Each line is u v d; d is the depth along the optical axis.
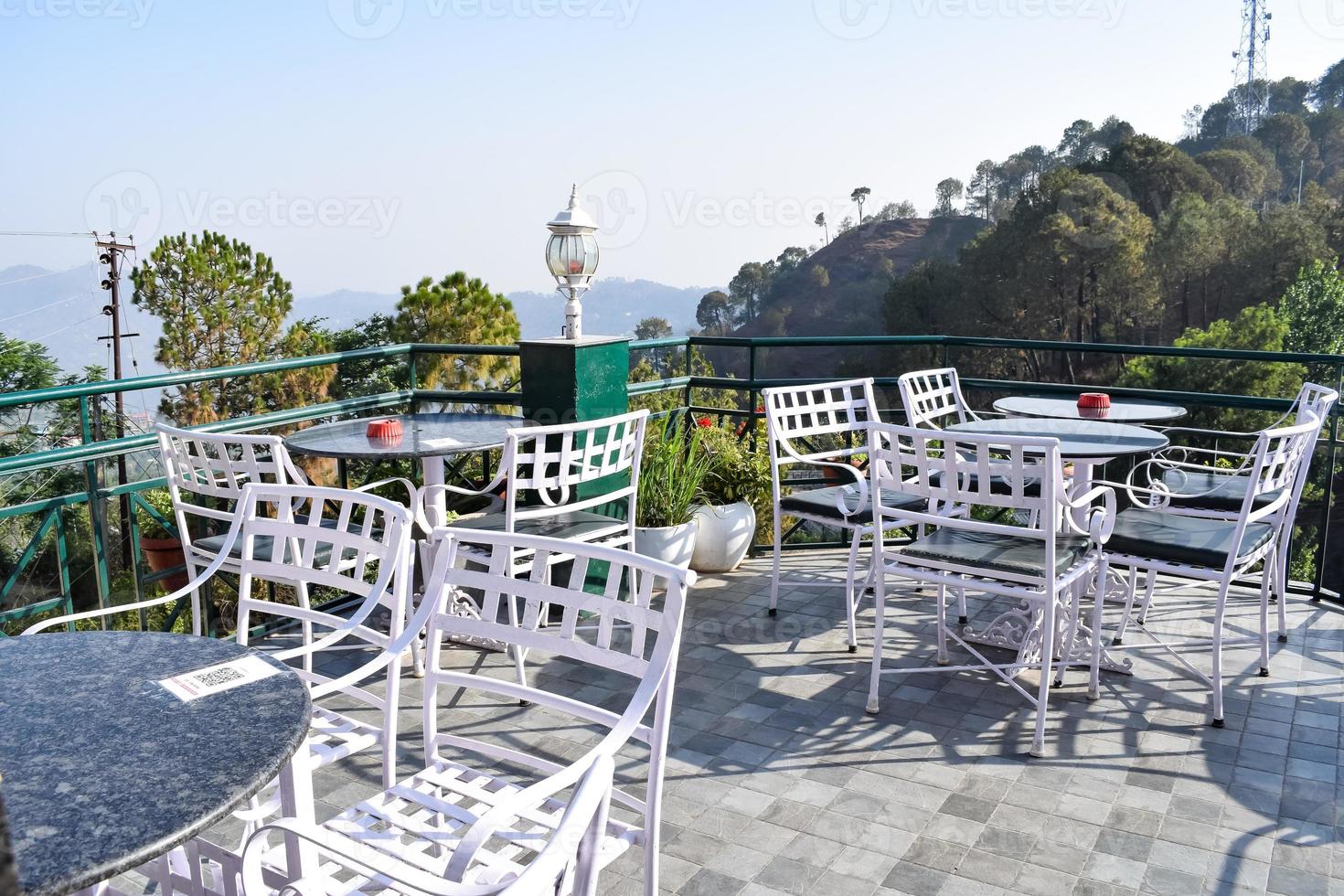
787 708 3.17
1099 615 3.15
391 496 4.85
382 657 1.85
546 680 3.44
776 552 4.05
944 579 2.98
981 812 2.52
